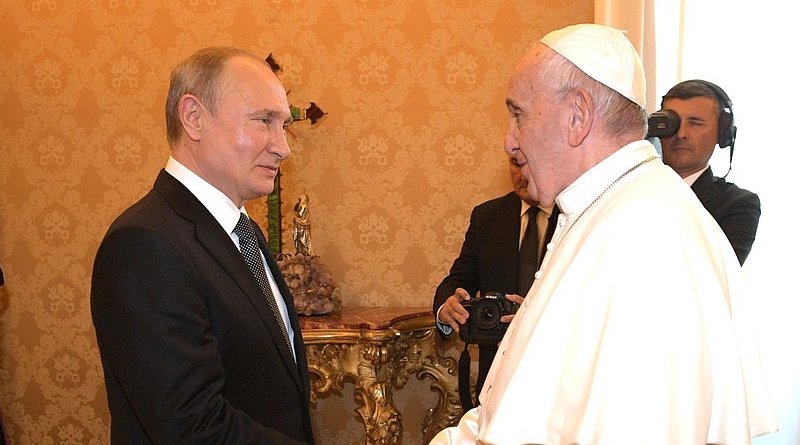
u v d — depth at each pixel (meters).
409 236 3.90
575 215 1.46
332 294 3.64
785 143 3.30
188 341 1.73
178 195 1.90
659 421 1.17
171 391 1.69
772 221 3.30
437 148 3.85
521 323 1.41
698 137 2.43
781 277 3.28
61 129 4.11
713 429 1.25
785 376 3.25
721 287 1.31
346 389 3.98
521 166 1.59
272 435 1.81
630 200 1.35
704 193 2.47
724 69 3.36
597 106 1.45
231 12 3.94
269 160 1.99
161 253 1.74
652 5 3.35
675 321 1.23
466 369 3.02
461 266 3.15
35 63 4.12
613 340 1.23
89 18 4.05
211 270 1.83
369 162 3.90
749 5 3.33
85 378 4.18
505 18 3.77
